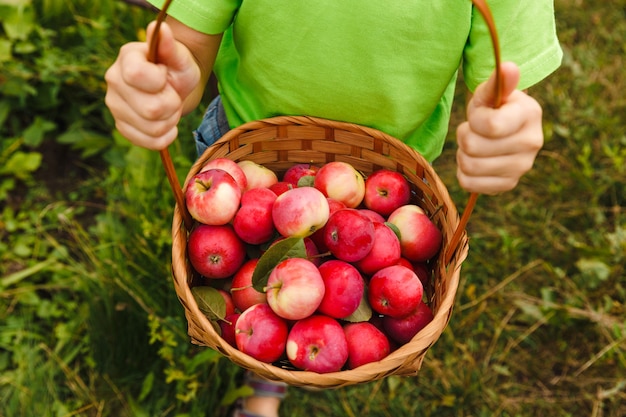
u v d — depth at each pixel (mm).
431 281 1383
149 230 1898
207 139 1562
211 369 1790
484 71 1221
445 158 2420
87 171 2326
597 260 2135
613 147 2449
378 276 1237
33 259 2059
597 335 2035
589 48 2742
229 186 1235
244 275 1280
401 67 1237
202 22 1198
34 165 2248
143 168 2043
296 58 1249
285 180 1449
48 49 2352
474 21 1192
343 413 1873
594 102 2545
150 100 987
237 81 1428
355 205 1414
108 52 2369
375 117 1343
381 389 1918
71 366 1868
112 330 1818
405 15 1164
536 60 1206
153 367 1827
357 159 1441
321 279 1167
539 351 2037
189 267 1291
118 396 1799
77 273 2002
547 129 2457
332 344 1141
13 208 2215
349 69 1245
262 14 1210
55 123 2385
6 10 2311
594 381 1975
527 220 2287
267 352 1155
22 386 1778
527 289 2143
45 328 1945
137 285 1844
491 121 944
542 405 1931
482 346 2033
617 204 2326
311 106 1337
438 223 1370
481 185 1023
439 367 1939
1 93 2354
